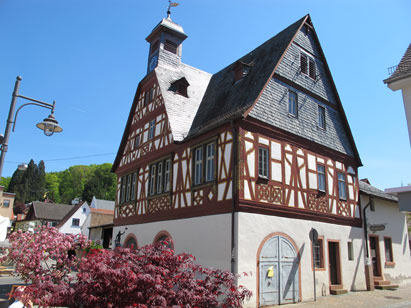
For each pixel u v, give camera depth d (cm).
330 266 1369
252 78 1375
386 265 1681
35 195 7044
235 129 1132
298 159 1307
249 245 1038
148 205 1555
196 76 1933
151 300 505
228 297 597
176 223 1318
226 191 1099
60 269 895
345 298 1239
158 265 593
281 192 1191
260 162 1162
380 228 1525
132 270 544
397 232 1831
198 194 1234
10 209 4725
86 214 4747
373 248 1667
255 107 1184
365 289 1486
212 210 1140
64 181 7900
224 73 1728
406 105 998
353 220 1532
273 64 1323
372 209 1681
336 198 1461
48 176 7900
